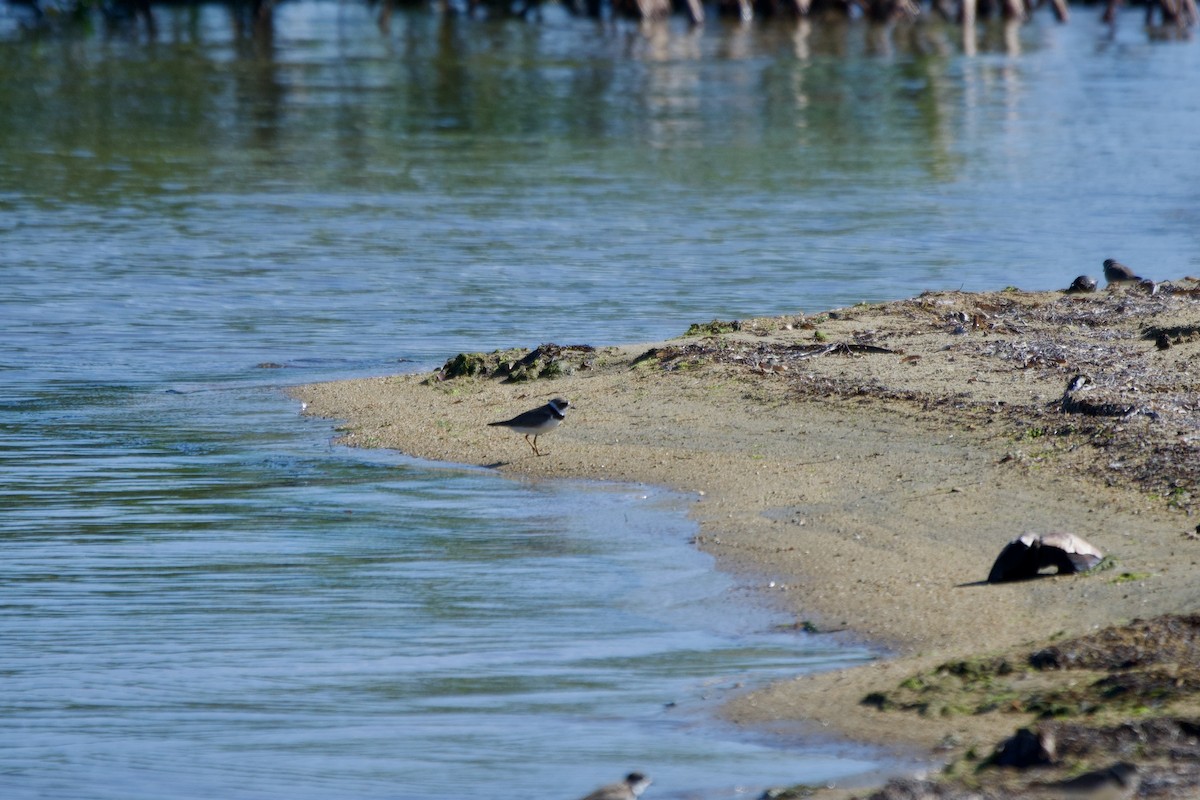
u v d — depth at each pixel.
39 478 53.56
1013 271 96.00
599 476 52.38
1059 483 46.00
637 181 135.75
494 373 66.81
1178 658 31.94
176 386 68.69
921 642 35.78
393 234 111.44
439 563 43.78
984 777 27.56
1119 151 152.50
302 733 32.19
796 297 88.12
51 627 38.75
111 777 30.30
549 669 35.53
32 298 89.12
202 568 43.53
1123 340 63.47
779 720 31.84
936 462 49.56
